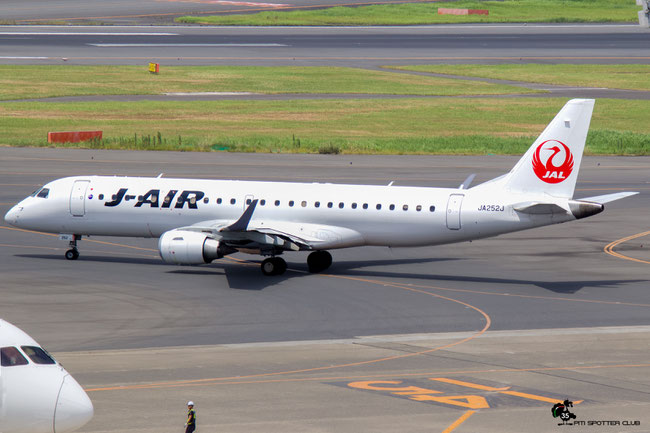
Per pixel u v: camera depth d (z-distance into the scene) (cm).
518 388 9756
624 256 19012
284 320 13325
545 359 11106
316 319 13412
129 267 17188
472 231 16050
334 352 11419
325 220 16688
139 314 13538
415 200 16312
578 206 15325
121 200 17400
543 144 15700
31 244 19200
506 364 10838
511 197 15888
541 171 15750
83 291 14988
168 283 15800
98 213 17500
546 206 15350
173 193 17250
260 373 10294
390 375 10269
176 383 9775
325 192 16850
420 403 9125
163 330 12588
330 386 9738
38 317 13150
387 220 16388
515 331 12788
